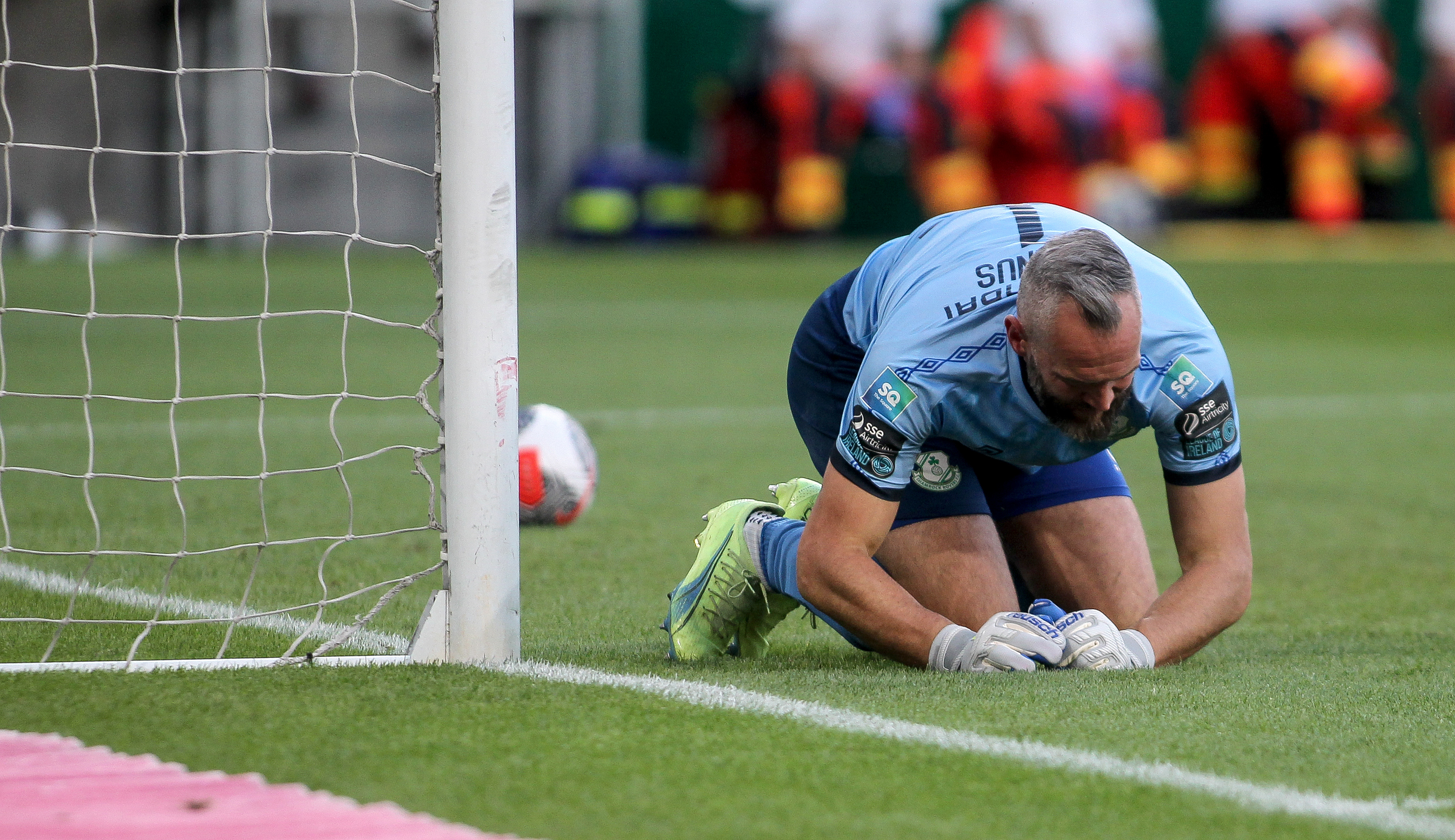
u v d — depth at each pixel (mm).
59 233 10430
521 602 12680
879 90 69938
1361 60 69312
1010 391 9133
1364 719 8578
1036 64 68438
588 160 72938
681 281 56844
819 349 11195
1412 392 31312
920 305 9383
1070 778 7262
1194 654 10172
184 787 6926
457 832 6352
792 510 11117
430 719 8203
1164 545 16562
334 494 17688
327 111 68562
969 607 10203
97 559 13562
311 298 45250
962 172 69562
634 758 7500
